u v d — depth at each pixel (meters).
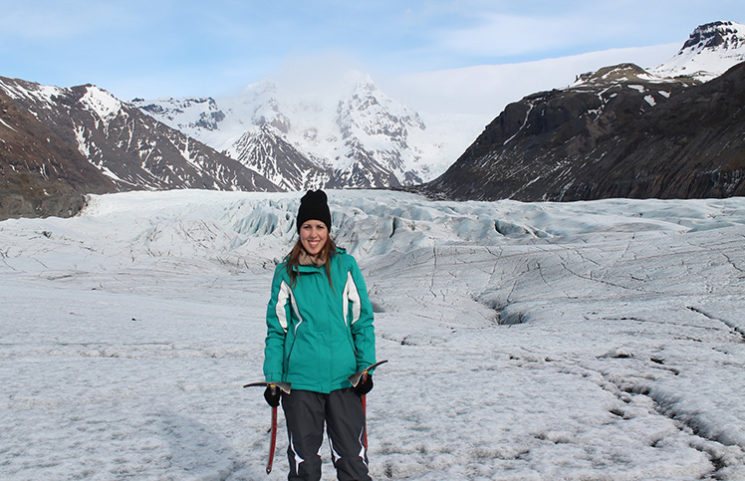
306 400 3.08
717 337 9.22
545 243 28.23
